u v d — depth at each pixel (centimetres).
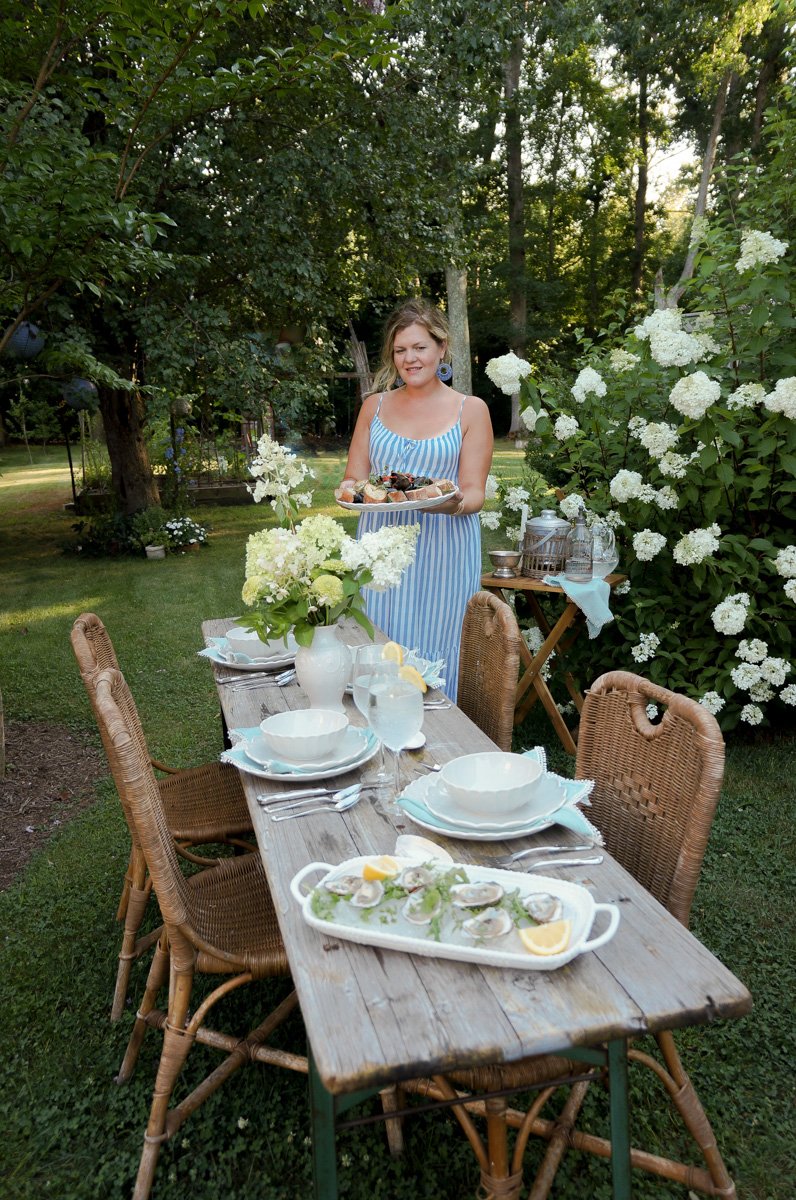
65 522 1187
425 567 304
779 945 254
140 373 922
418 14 770
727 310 367
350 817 165
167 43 361
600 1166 181
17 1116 201
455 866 139
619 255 2762
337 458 1748
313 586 197
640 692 175
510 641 227
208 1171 185
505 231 2364
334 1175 123
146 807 164
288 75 407
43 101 383
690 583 396
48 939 272
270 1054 186
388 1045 104
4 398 1230
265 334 906
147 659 569
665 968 118
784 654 377
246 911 201
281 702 231
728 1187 162
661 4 2036
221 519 1186
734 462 368
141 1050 221
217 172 778
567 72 2239
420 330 292
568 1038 105
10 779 395
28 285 361
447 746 198
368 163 800
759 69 2166
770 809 336
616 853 180
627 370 392
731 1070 207
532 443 448
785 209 421
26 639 631
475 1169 181
